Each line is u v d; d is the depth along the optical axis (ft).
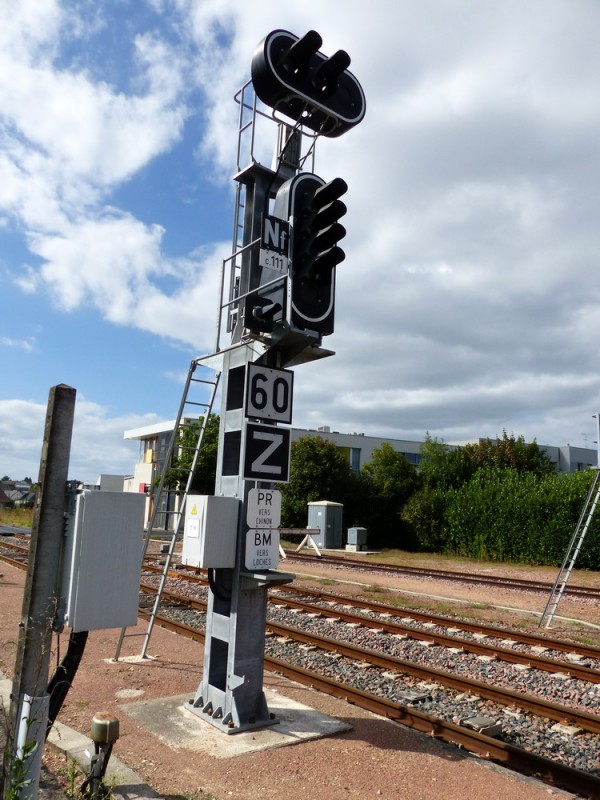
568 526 84.58
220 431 20.90
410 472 130.11
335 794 14.52
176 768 15.61
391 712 21.30
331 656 29.35
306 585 53.93
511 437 142.31
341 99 21.38
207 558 18.17
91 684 22.16
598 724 20.40
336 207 18.21
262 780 15.08
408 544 119.34
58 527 12.01
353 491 125.59
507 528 91.61
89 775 13.29
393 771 15.83
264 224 19.10
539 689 25.39
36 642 11.57
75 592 11.80
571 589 55.47
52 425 12.04
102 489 13.57
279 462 19.49
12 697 11.66
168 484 100.12
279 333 18.88
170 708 19.75
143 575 57.06
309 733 17.93
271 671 25.93
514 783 15.48
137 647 27.89
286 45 19.98
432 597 49.06
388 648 31.60
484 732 19.60
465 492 101.81
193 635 31.83
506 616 42.24
